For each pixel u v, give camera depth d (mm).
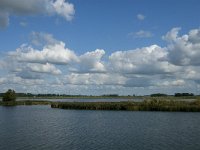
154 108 115250
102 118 89875
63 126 71625
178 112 107250
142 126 71062
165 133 59875
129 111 114750
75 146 46969
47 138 54031
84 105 130125
